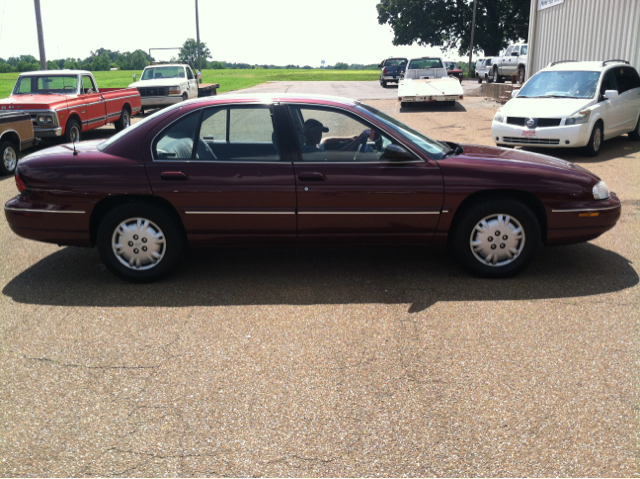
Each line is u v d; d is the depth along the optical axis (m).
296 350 3.91
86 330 4.25
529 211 4.99
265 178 4.91
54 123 13.72
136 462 2.83
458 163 5.01
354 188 4.92
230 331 4.20
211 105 5.01
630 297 4.70
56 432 3.06
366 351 3.88
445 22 63.94
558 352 3.83
